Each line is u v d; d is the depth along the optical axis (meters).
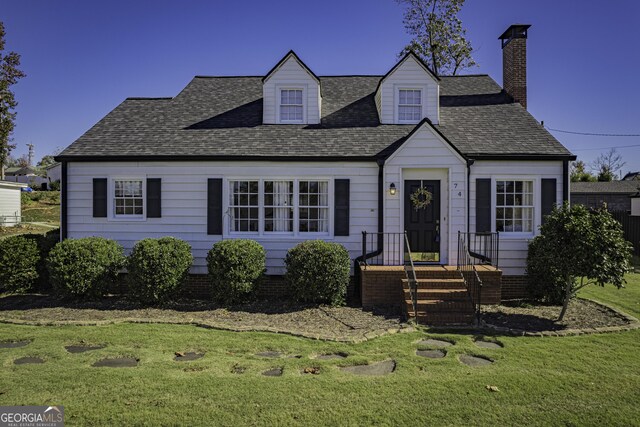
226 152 10.72
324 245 9.41
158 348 6.31
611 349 6.38
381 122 12.02
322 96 13.61
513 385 5.03
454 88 14.21
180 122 12.16
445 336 7.03
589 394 4.82
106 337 6.79
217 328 7.37
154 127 11.91
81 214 10.97
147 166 10.89
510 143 10.89
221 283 9.30
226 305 9.35
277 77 12.10
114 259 9.85
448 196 10.42
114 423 4.09
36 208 43.00
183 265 9.62
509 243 10.57
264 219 10.92
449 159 10.29
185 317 8.29
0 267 10.05
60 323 7.60
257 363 5.71
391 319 8.20
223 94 13.77
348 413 4.34
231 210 11.00
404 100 12.12
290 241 10.75
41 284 10.75
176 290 9.57
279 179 10.82
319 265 9.22
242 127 11.88
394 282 9.46
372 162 10.64
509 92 13.90
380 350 6.30
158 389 4.82
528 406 4.53
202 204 10.88
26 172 78.00
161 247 9.33
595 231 7.59
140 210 11.11
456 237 10.28
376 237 10.63
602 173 58.50
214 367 5.54
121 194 11.09
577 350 6.34
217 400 4.57
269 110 12.05
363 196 10.69
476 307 9.23
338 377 5.23
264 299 10.06
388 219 10.41
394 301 9.45
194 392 4.75
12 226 31.00
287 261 9.59
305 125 11.98
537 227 10.56
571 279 8.45
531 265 9.98
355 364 5.77
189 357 6.02
